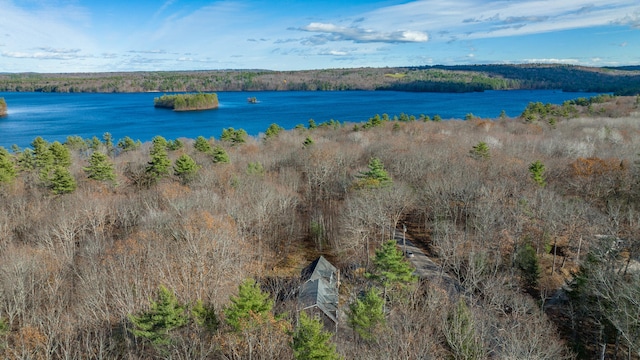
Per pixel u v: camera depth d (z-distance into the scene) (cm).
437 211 5822
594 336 3762
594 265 3912
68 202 5809
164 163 7244
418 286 4084
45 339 3244
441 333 3250
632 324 3119
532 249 4666
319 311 3984
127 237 4909
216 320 3241
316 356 2491
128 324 3497
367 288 4144
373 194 5847
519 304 3681
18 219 5653
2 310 3734
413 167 7188
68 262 4669
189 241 4372
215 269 4125
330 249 5875
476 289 4303
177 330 3105
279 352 2825
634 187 5656
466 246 5128
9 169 6894
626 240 4475
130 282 3912
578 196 5872
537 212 5231
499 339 3103
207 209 5316
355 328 3325
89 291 3819
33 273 4122
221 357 2956
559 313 4153
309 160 7862
